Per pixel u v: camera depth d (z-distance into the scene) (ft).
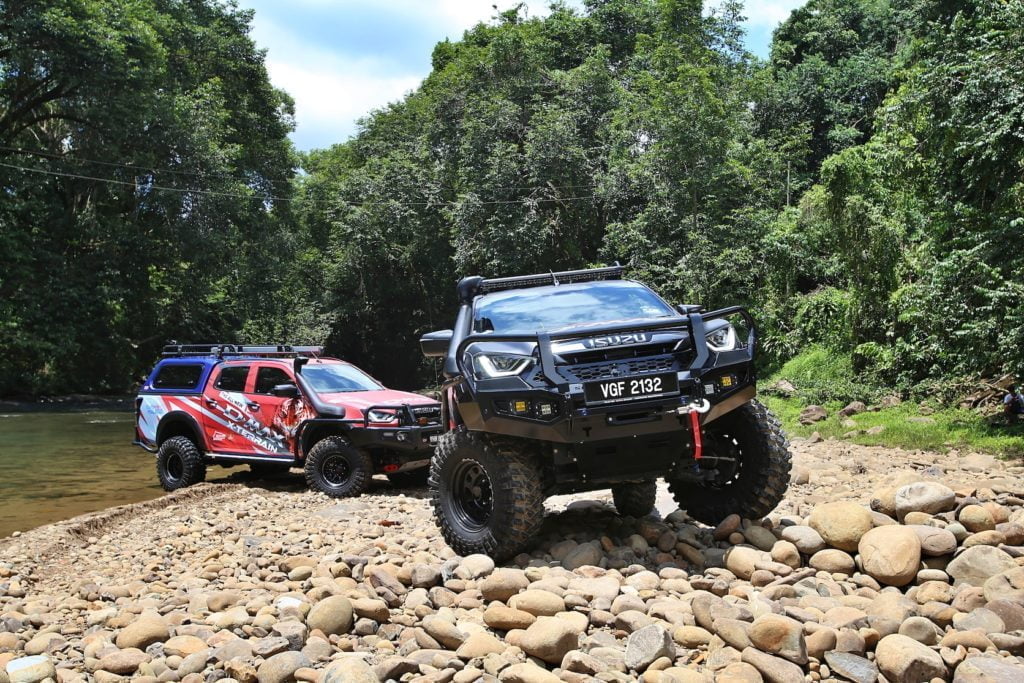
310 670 12.23
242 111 161.89
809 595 14.73
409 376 170.30
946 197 50.34
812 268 88.33
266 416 38.91
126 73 120.26
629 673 12.13
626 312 21.03
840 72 137.90
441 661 12.50
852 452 38.93
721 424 19.49
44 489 41.98
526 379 17.63
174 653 13.67
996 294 39.17
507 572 15.46
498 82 140.15
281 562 20.54
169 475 41.63
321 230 183.11
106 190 129.29
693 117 104.42
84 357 132.05
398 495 35.91
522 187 126.21
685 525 19.89
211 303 151.64
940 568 15.65
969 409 47.55
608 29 160.35
